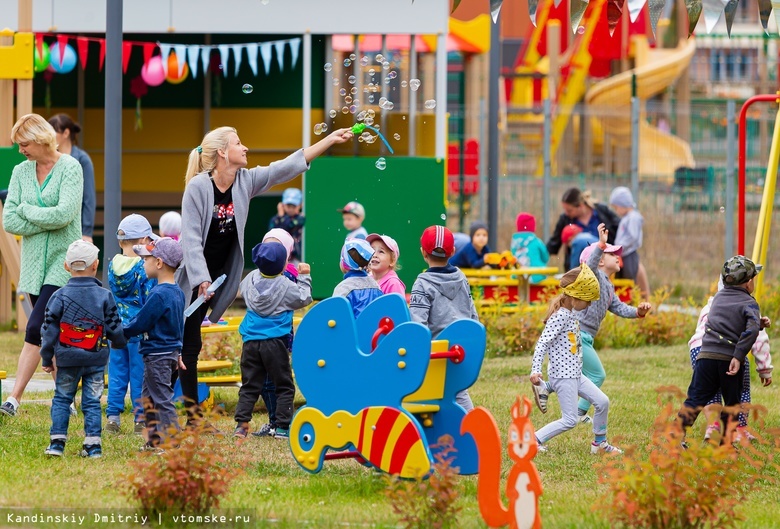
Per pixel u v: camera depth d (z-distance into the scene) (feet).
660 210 123.54
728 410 35.35
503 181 135.74
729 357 47.44
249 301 50.44
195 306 46.26
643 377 69.15
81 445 46.26
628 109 155.22
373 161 97.14
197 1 94.79
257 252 50.24
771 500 41.34
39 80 105.70
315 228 97.19
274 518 35.47
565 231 91.97
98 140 106.93
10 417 51.52
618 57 181.27
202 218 47.01
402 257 97.25
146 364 45.19
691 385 48.67
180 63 93.20
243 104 106.11
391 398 39.93
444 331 41.65
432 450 41.37
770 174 64.64
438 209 97.25
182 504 35.06
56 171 51.24
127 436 48.93
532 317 80.69
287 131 106.32
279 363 50.31
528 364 72.54
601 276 52.49
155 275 47.19
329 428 41.37
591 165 161.99
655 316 85.40
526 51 188.55
